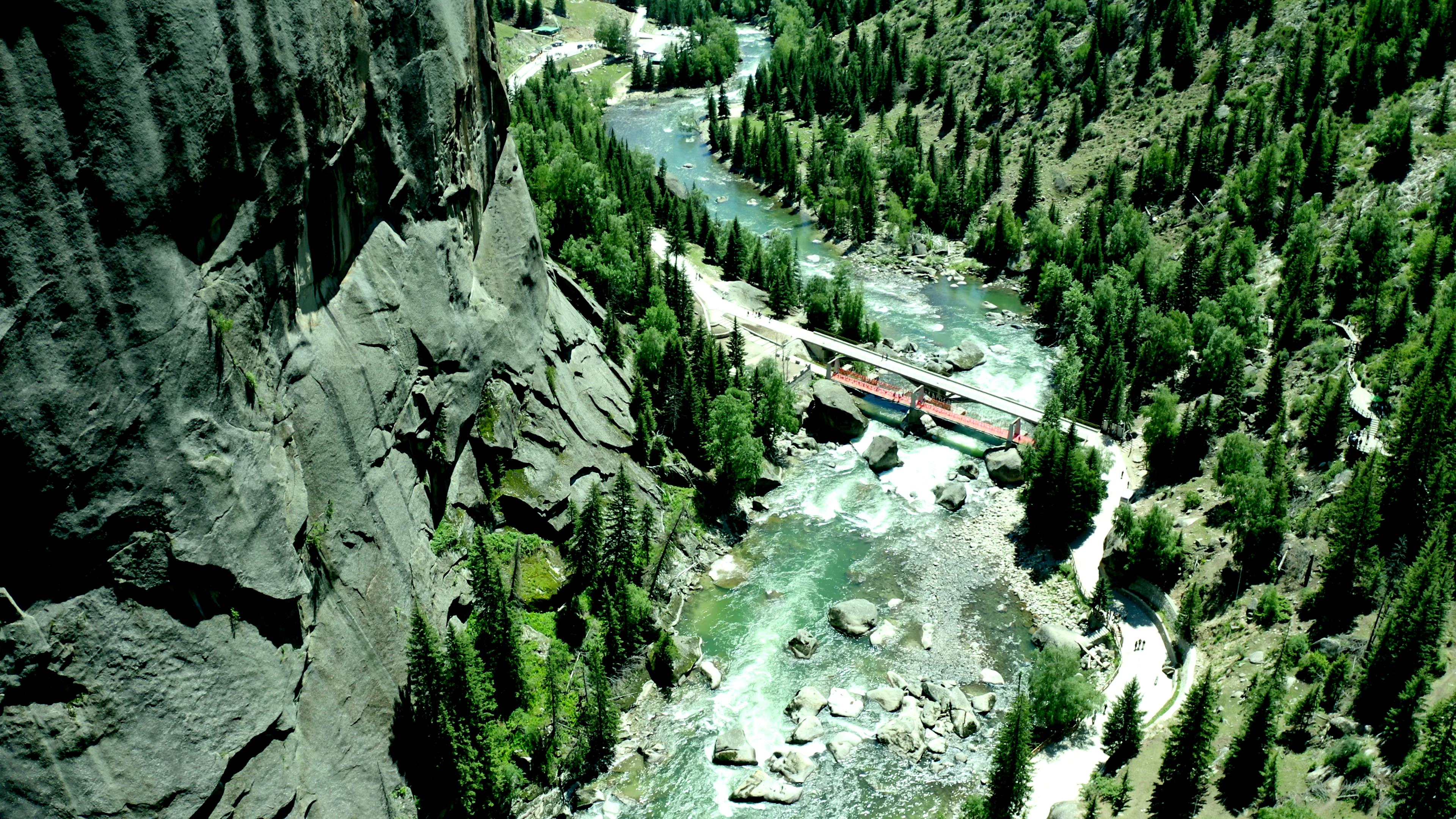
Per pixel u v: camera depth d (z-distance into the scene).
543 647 76.38
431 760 63.91
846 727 73.94
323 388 62.66
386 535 67.12
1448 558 71.00
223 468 51.00
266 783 52.38
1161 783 63.22
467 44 82.06
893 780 69.31
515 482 82.62
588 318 108.62
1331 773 60.81
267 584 53.59
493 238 89.56
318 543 60.50
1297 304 110.56
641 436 96.81
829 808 67.44
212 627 50.81
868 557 92.62
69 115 41.50
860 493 102.19
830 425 110.94
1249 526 80.12
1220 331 110.81
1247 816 60.34
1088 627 83.06
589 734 70.38
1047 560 91.38
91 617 45.25
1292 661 69.62
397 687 64.31
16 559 42.53
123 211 44.28
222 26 48.59
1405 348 97.25
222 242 51.66
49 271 41.38
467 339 79.62
